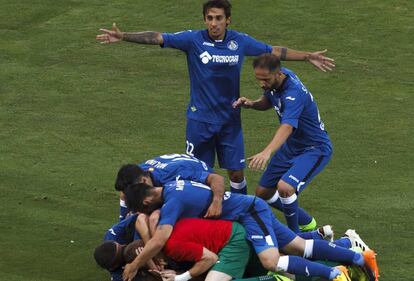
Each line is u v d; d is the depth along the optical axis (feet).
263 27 187.52
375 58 178.50
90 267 111.14
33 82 169.17
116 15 193.16
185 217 102.78
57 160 141.28
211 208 102.47
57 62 177.06
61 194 130.11
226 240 102.01
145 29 186.91
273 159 117.80
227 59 120.26
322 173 137.90
